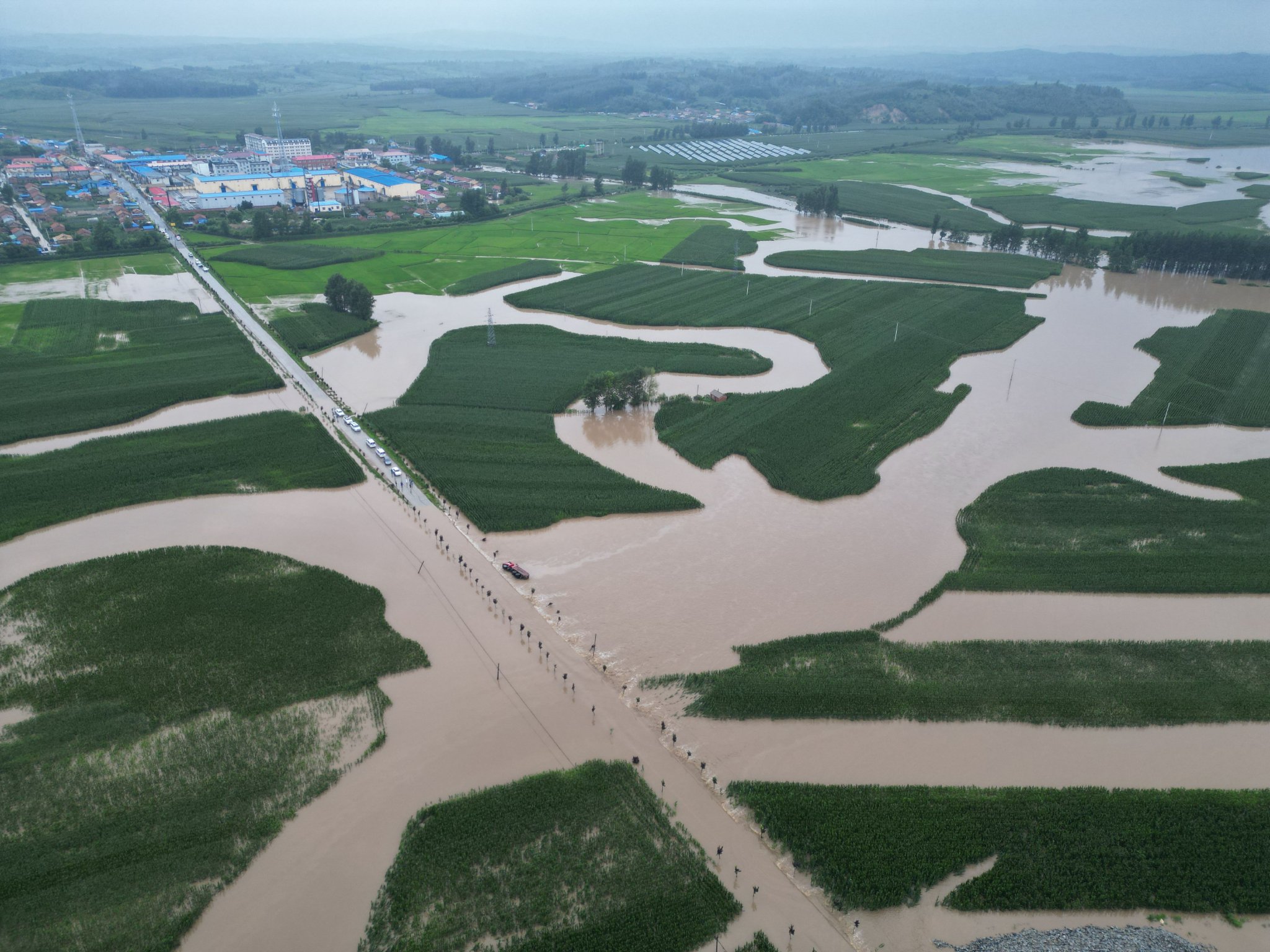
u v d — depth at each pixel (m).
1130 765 80.31
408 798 75.62
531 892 66.88
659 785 77.44
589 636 96.62
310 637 95.12
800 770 79.44
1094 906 67.06
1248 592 105.75
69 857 69.06
